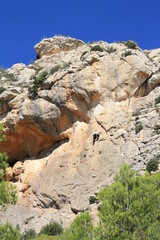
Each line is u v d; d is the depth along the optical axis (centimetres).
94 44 5284
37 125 4838
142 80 4728
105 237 2256
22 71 5925
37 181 4650
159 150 4044
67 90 4688
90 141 4506
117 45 5050
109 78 4691
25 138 5053
